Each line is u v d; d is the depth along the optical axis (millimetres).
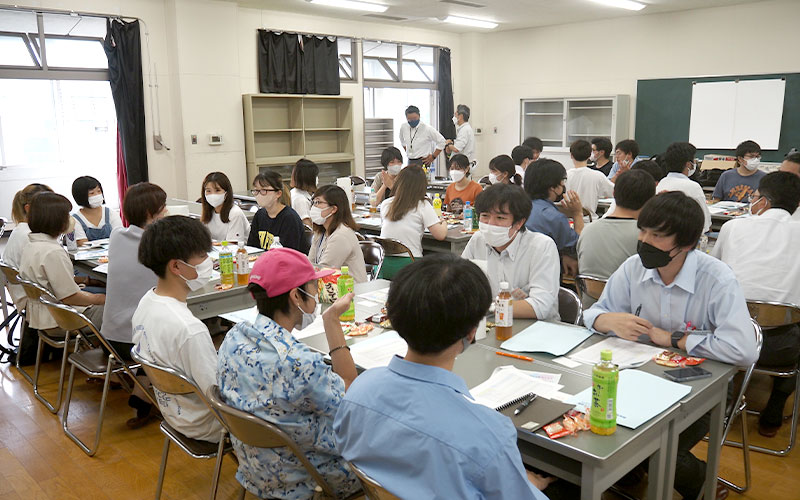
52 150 8398
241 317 2615
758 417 2998
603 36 9242
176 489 2525
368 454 1138
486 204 2324
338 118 8969
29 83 8039
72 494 2502
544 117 10070
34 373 3775
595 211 5559
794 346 2535
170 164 7316
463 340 1141
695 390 1664
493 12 8508
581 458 1362
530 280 2412
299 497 1656
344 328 2232
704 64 8398
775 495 2373
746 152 5488
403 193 4023
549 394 1649
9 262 3693
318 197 3293
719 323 1904
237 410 1548
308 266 1632
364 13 8375
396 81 9641
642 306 2127
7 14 6230
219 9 7316
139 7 6844
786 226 2719
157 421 3137
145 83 7008
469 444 1046
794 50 7660
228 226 4195
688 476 2008
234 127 7695
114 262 2799
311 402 1546
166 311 1950
